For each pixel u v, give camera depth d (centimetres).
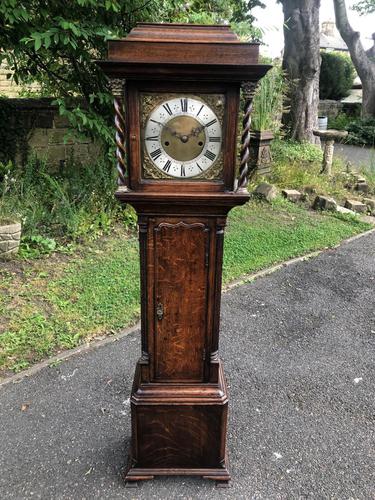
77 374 262
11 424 225
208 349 185
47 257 390
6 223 377
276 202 580
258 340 305
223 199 161
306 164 727
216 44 143
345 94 1578
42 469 202
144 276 175
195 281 176
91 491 192
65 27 377
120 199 160
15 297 327
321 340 308
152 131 156
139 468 198
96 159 505
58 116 509
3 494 189
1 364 262
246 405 245
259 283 383
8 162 471
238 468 205
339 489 195
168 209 165
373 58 1450
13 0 360
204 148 159
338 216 555
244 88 150
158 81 149
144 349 185
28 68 460
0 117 477
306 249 454
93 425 227
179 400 188
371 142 1168
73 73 468
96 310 319
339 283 392
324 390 258
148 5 428
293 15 816
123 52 143
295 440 221
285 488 196
